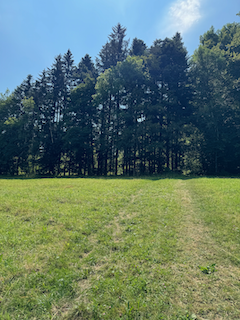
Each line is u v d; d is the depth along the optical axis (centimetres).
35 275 440
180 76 3559
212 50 3309
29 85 4847
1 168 4400
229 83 3158
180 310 355
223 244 591
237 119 3128
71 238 639
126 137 3338
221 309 358
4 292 388
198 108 3362
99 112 4003
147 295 391
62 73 4475
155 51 3650
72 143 3725
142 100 3650
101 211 921
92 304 368
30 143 4134
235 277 443
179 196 1187
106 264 499
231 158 3250
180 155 3959
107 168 4341
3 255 517
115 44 4247
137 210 939
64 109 4203
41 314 345
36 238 626
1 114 4269
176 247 582
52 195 1220
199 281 432
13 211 891
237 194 1083
